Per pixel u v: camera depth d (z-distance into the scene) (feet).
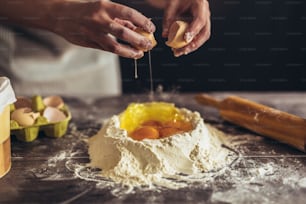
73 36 3.94
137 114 4.15
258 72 6.27
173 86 5.98
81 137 4.25
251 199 3.34
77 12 3.77
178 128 4.01
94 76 5.83
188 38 3.75
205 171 3.67
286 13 6.07
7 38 5.58
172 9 4.17
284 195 3.39
